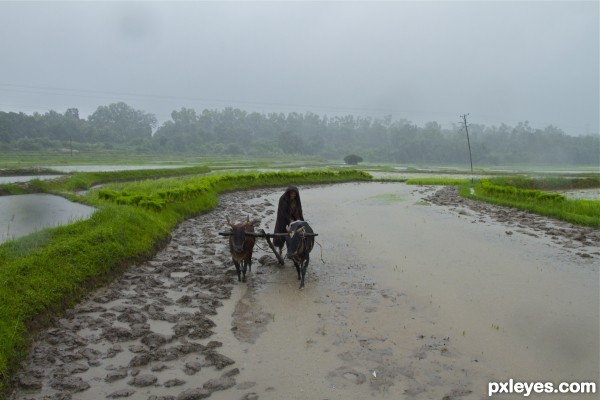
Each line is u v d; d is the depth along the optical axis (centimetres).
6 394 645
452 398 652
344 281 1177
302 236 1067
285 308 985
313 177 4556
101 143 12419
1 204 1983
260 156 13425
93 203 1952
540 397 655
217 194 3023
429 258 1407
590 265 1322
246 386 682
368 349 797
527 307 991
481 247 1556
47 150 10119
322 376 710
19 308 817
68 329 855
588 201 2517
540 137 14600
